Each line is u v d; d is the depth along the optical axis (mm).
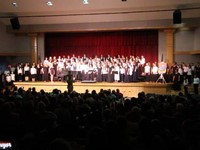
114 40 21047
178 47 19359
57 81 18984
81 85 17391
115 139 3875
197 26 18266
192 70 17297
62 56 21984
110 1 16906
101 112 6109
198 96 10102
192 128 4387
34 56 21688
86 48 21594
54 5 17891
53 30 20844
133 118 5461
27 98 8102
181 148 3502
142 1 16547
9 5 18219
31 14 19516
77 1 17203
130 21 19375
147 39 20391
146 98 8469
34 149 3887
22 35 22125
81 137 4816
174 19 15711
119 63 18344
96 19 19641
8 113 5277
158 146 3611
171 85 17156
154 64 17953
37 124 5203
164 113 6117
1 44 21125
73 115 6332
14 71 19734
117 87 16922
